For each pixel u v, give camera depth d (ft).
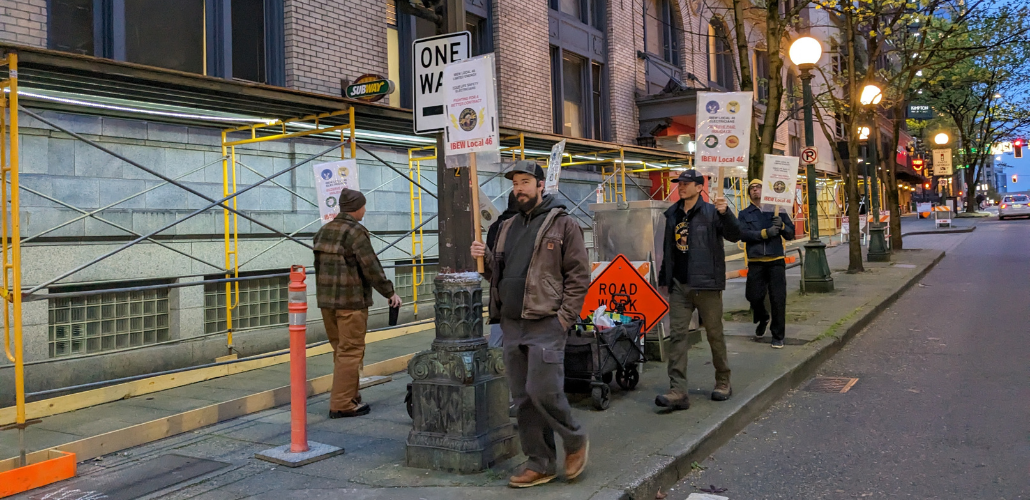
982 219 148.25
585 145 41.52
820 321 32.40
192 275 25.77
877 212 61.93
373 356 27.84
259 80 30.68
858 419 19.52
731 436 18.40
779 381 22.24
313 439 17.97
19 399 15.24
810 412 20.45
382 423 19.38
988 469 15.42
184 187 22.82
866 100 52.60
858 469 15.76
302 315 16.51
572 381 19.85
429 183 36.68
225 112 24.35
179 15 27.99
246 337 27.55
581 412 19.27
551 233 13.60
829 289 42.32
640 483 14.01
